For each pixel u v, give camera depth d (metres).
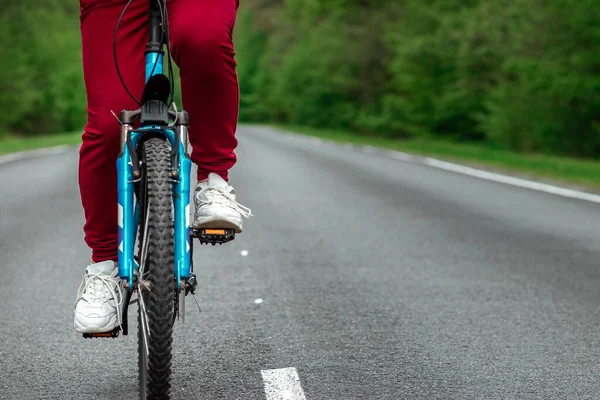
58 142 46.50
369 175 20.61
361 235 10.67
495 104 42.62
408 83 54.94
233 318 6.25
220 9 3.74
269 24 166.12
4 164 25.62
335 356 5.22
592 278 7.90
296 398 4.39
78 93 81.50
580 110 38.50
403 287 7.44
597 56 35.72
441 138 55.44
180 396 4.44
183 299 3.39
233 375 4.83
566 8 35.59
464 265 8.56
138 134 3.46
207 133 3.93
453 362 5.09
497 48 48.25
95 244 3.96
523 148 41.94
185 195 3.38
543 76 36.72
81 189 3.93
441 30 52.97
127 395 4.51
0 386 4.69
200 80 3.81
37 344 5.61
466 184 18.08
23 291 7.34
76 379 4.82
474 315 6.37
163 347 3.28
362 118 69.56
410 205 14.13
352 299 6.93
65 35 81.19
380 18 70.31
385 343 5.54
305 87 93.00
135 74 3.81
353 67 72.00
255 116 141.12
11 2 72.00
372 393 4.48
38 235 10.72
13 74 68.38
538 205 14.14
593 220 12.23
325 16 79.25
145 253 3.39
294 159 27.86
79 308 3.79
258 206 13.87
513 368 4.97
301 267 8.43
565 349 5.41
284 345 5.50
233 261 8.77
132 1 3.77
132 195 3.40
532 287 7.46
